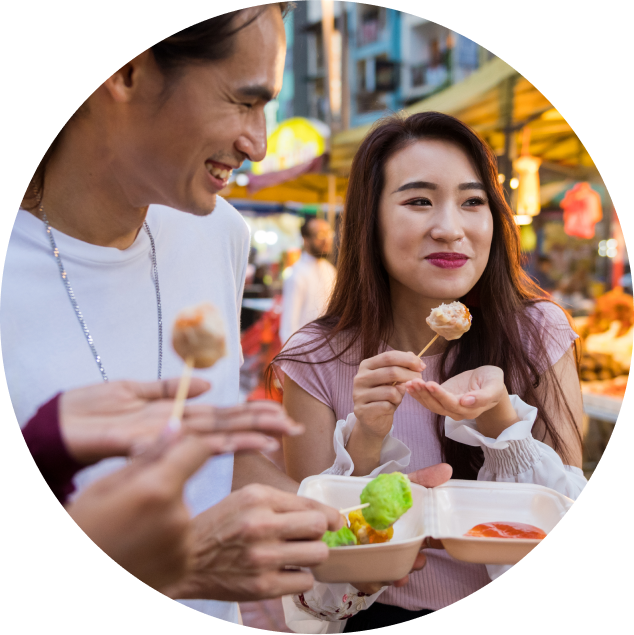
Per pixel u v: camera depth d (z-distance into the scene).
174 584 0.89
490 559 1.11
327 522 0.98
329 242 5.19
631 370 4.04
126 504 0.78
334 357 1.68
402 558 1.05
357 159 1.65
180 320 0.89
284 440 1.71
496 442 1.32
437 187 1.42
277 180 6.42
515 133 4.52
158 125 1.07
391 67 9.54
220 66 1.03
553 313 1.70
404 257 1.45
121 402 0.81
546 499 1.23
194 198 1.19
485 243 1.47
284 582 0.92
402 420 1.58
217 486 1.38
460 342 1.65
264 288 7.91
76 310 1.25
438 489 1.26
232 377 1.52
